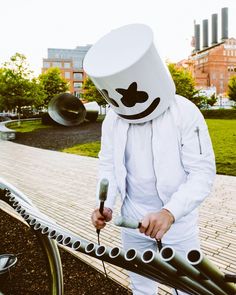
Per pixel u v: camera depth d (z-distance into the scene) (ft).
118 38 4.90
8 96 82.17
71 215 16.60
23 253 11.51
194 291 3.20
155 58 4.55
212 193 19.71
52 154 40.24
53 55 288.10
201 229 13.97
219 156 32.24
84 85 104.32
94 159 35.50
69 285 9.45
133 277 6.27
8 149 46.03
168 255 2.85
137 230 5.82
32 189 22.40
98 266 10.52
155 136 5.10
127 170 5.65
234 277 2.88
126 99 4.80
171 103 5.05
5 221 15.11
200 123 4.99
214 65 269.64
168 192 5.24
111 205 5.67
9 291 9.07
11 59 81.00
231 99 134.62
